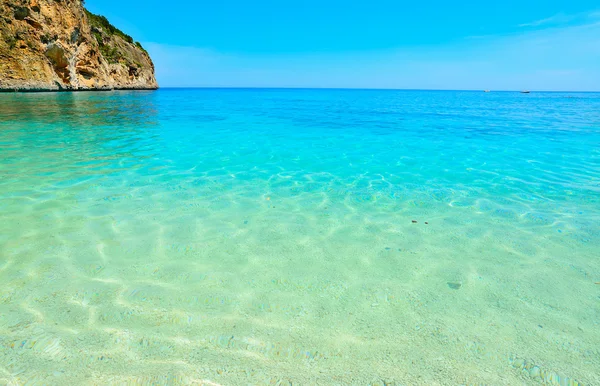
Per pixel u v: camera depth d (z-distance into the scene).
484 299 2.64
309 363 1.97
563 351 2.10
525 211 4.62
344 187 5.64
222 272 2.98
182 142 9.35
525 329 2.29
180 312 2.40
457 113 21.42
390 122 15.57
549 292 2.75
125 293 2.61
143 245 3.44
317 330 2.26
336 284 2.83
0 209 4.22
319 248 3.49
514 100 46.72
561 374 1.93
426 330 2.28
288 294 2.67
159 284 2.75
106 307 2.43
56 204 4.46
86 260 3.10
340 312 2.46
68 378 1.81
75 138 9.30
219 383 1.82
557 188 5.64
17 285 2.65
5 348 1.99
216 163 7.07
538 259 3.30
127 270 2.96
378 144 9.73
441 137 11.12
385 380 1.87
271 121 15.37
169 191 5.18
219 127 12.72
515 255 3.38
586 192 5.43
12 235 3.54
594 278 2.96
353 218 4.33
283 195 5.18
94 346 2.04
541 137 11.15
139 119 14.36
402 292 2.72
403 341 2.17
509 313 2.47
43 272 2.86
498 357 2.05
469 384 1.86
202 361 1.96
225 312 2.42
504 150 8.93
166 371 1.88
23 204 4.42
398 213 4.53
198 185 5.54
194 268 3.04
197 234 3.75
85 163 6.66
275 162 7.32
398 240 3.71
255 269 3.05
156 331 2.20
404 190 5.51
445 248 3.53
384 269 3.09
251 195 5.14
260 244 3.55
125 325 2.24
